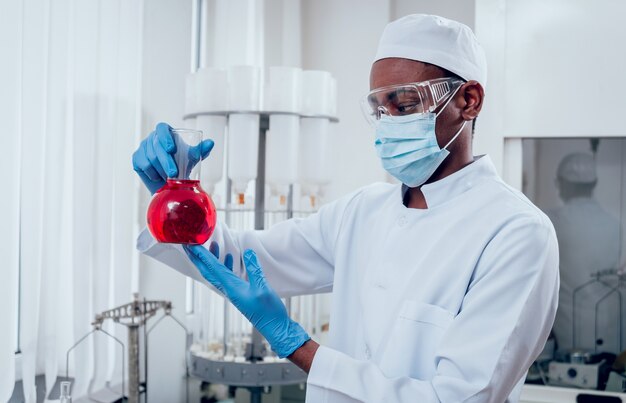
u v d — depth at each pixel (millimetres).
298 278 1575
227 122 2021
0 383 1562
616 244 2299
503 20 2312
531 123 2312
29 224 1651
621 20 2227
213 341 2195
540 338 1169
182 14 2262
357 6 2955
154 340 2168
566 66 2279
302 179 2109
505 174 2375
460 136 1345
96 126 1870
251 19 2664
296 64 2920
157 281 2184
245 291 1206
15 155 1585
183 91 2277
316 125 2086
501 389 1117
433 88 1257
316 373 1164
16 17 1570
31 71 1643
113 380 1970
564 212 2354
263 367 1976
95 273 1870
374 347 1311
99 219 1881
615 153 2297
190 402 2307
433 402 1091
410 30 1295
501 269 1145
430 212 1343
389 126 1295
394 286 1320
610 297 2303
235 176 1975
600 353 2303
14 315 1603
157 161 1223
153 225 1155
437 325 1222
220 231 1435
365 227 1488
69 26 1769
